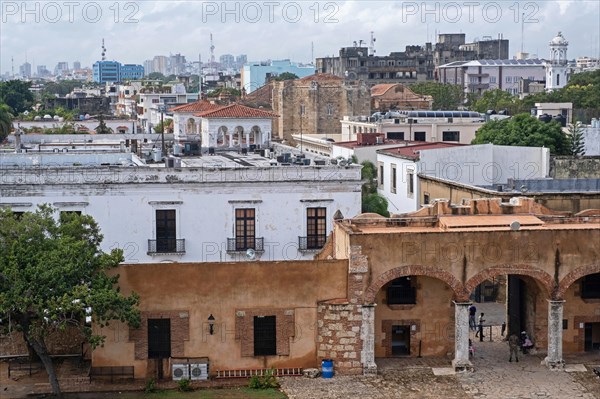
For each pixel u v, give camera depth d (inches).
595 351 2113.7
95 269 1882.4
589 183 2768.2
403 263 1969.7
